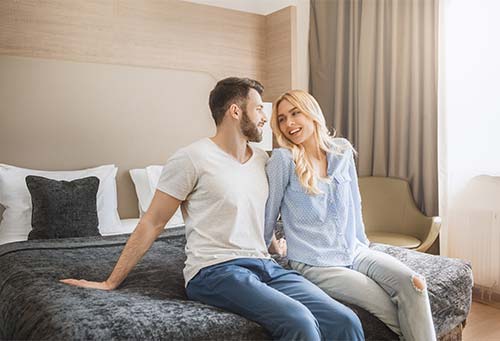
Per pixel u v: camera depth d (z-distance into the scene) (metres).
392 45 3.65
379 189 3.68
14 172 3.01
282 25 4.09
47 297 1.61
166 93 3.73
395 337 1.75
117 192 3.52
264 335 1.48
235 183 1.71
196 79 3.88
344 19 4.07
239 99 1.77
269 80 4.28
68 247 2.45
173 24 3.75
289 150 1.94
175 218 3.25
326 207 1.90
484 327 2.77
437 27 3.39
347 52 4.12
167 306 1.53
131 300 1.58
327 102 4.29
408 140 3.63
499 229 3.16
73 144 3.35
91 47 3.40
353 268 1.93
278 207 1.90
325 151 2.03
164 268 2.09
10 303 1.73
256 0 4.28
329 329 1.51
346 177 1.99
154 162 3.69
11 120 3.14
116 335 1.31
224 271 1.59
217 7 3.96
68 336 1.29
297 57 4.19
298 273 1.80
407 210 3.48
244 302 1.51
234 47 4.09
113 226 3.12
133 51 3.57
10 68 3.12
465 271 2.07
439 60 3.39
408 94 3.61
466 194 3.37
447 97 3.39
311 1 4.34
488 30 3.21
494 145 3.22
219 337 1.41
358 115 3.97
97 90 3.43
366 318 1.71
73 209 2.79
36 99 3.21
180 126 3.81
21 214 2.88
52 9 3.25
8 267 2.11
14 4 3.12
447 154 3.40
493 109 3.21
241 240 1.70
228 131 1.79
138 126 3.60
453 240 3.45
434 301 1.88
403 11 3.61
